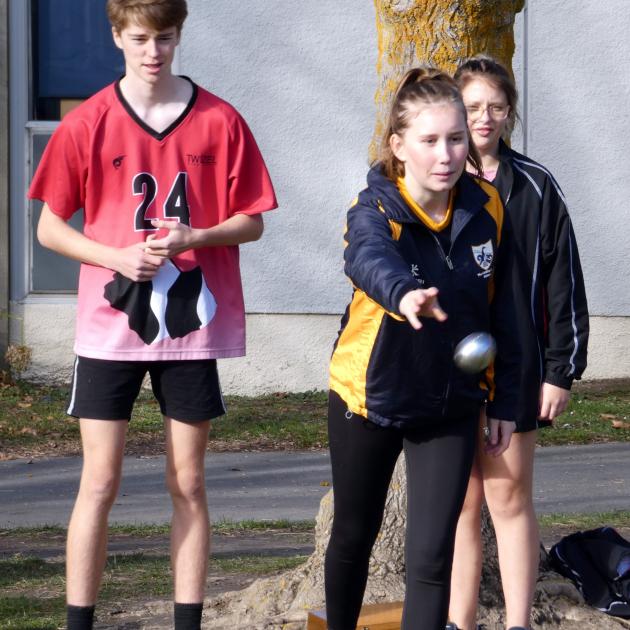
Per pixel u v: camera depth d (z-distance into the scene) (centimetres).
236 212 1360
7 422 3862
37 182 1339
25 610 1723
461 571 1398
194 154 1327
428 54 1641
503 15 1672
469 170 1370
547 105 4516
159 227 1287
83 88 4503
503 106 1344
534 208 1344
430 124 1154
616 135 4531
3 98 4434
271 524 2559
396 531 1622
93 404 1309
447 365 1180
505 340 1249
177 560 1327
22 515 2730
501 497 1366
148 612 1712
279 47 4409
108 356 1301
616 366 4591
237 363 4488
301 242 4466
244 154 1349
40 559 2159
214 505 2834
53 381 4472
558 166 4538
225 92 4425
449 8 1633
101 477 1309
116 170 1317
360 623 1420
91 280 1327
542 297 1370
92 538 1304
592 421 3900
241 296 1376
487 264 1206
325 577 1285
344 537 1250
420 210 1191
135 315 1304
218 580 1906
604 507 2767
